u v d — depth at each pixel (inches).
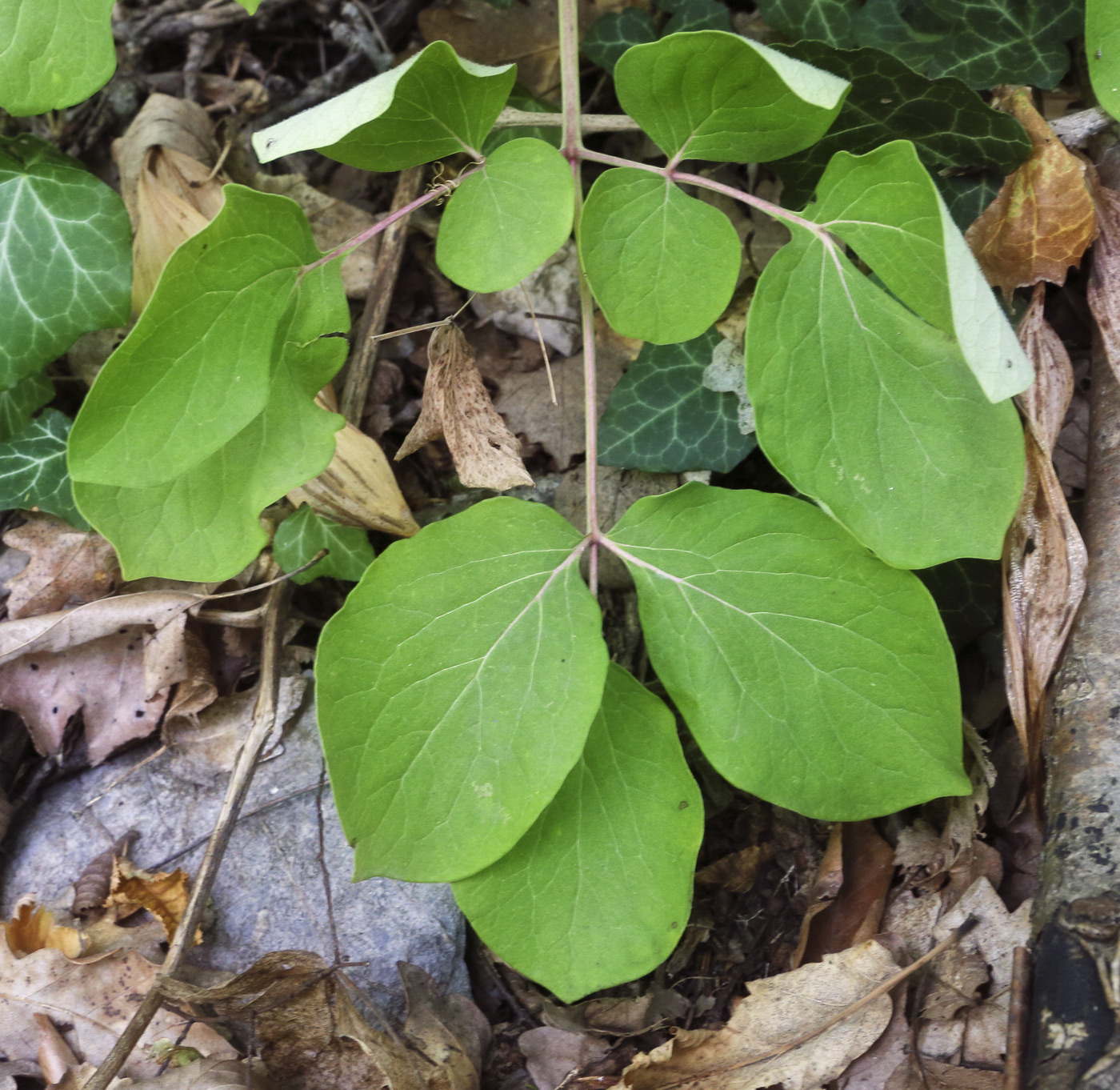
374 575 21.0
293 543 24.2
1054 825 21.0
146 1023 21.6
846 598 21.0
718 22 24.7
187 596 24.0
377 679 20.9
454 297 25.9
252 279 20.4
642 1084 21.7
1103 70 21.3
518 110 23.9
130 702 24.1
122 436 20.2
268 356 20.6
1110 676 21.2
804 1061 21.7
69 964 22.7
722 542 21.3
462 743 20.8
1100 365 22.7
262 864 23.6
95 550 24.5
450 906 23.4
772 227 24.6
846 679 21.0
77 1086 22.3
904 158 19.9
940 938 22.3
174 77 26.5
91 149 26.4
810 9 24.1
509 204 20.7
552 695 20.8
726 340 24.0
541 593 21.2
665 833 21.1
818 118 20.5
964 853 22.5
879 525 20.7
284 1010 21.9
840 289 20.8
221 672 24.4
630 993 22.9
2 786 24.0
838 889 22.8
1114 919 20.0
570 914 21.0
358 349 24.9
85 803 24.0
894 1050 21.8
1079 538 21.6
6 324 23.4
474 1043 22.8
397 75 20.1
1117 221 22.4
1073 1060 19.6
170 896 23.3
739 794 24.1
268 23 27.0
